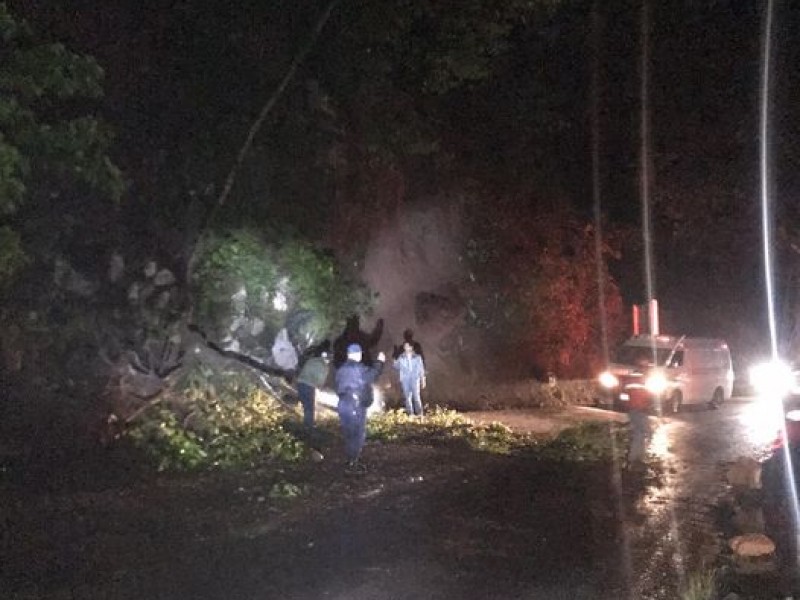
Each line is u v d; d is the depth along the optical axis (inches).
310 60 828.6
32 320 558.3
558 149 1261.1
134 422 569.9
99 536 400.8
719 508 506.9
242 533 414.9
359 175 892.6
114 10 692.7
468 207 1075.3
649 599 344.2
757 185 1315.2
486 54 887.7
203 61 759.1
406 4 802.8
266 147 793.6
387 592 339.0
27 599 322.0
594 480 583.2
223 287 693.3
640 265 1386.6
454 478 562.9
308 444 615.2
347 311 843.4
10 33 411.2
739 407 1157.1
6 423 521.3
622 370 1050.1
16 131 418.6
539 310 1128.8
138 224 676.7
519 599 336.5
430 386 967.6
